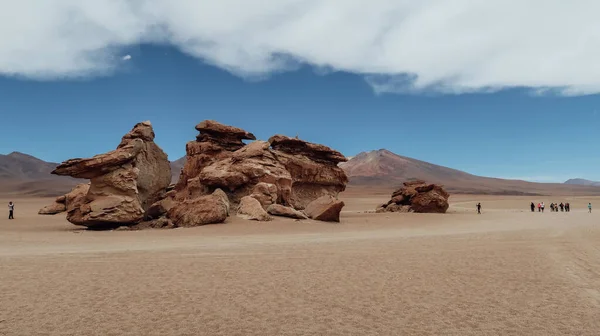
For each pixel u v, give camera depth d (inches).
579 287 429.4
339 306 363.3
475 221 1540.4
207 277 468.8
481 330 306.5
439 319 330.6
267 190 1429.6
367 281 454.6
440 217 1770.4
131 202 1181.7
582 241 800.3
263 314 340.2
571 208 3302.2
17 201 4537.4
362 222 1448.1
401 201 2274.9
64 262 550.6
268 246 731.4
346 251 669.3
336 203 1392.7
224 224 1160.2
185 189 1752.0
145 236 937.5
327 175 1939.0
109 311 343.6
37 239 872.9
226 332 299.1
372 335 295.7
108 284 431.8
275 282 447.5
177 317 330.3
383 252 660.1
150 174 1349.7
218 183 1464.1
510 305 367.9
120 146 1290.6
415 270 514.0
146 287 421.1
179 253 637.3
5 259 569.9
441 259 593.3
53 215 1895.9
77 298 379.2
